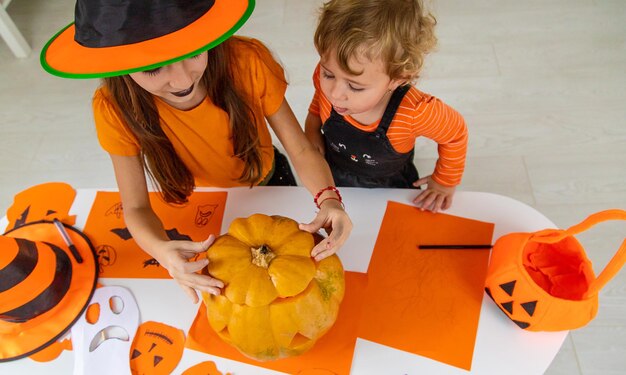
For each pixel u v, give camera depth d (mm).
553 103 1756
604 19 1949
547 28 1947
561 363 1295
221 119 882
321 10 846
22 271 777
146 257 875
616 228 1480
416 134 970
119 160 861
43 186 988
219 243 692
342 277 708
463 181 1616
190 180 948
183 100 750
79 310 820
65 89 1964
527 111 1746
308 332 671
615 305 1354
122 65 587
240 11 623
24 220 945
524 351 734
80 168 1761
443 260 822
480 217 866
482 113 1757
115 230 913
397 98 899
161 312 814
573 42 1899
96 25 577
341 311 784
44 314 812
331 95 830
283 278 643
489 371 723
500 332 751
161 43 589
